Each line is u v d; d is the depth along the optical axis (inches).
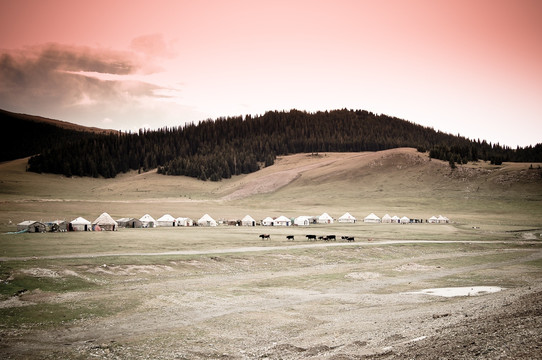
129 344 1041.5
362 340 999.0
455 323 1048.8
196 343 1050.7
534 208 6850.4
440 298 1592.0
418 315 1251.8
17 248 2436.0
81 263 1980.8
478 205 7278.5
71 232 3661.4
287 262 2488.9
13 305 1366.9
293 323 1239.5
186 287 1747.0
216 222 5506.9
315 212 7042.3
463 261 2674.7
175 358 940.6
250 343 1053.2
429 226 5260.8
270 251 2699.3
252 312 1370.6
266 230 4522.6
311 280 1994.3
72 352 976.9
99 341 1065.5
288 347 992.2
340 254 2783.0
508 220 6043.3
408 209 7268.7
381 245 3169.3
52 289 1596.9
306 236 3659.0
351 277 2082.9
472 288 1812.3
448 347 817.5
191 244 2994.6
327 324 1215.6
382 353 854.5
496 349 749.3
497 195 7711.6
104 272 1915.6
